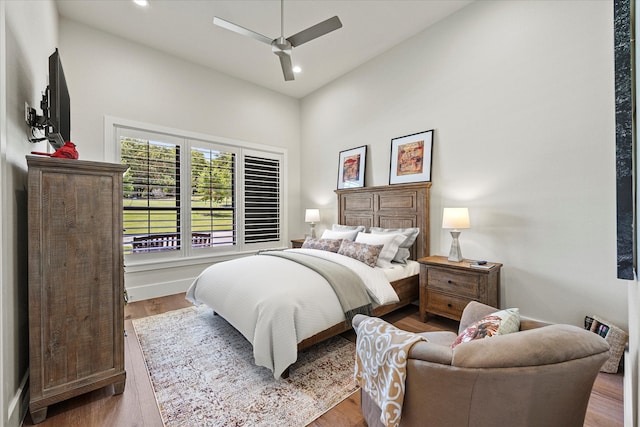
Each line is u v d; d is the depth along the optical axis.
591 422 1.52
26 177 1.77
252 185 4.77
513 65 2.65
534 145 2.53
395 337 1.17
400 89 3.65
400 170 3.62
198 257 4.10
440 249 3.25
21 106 1.70
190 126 4.05
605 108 2.18
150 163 3.70
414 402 1.06
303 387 1.84
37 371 1.52
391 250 3.14
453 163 3.12
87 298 1.69
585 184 2.27
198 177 4.14
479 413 0.95
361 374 1.36
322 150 4.92
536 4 2.51
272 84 4.81
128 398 1.73
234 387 1.84
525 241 2.59
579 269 2.30
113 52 3.44
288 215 5.27
